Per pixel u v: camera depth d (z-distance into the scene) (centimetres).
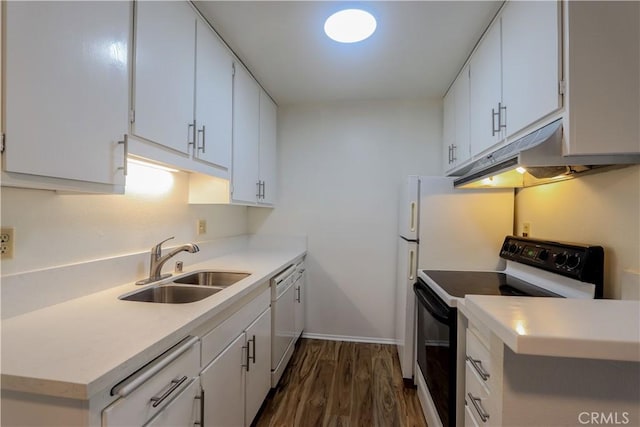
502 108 152
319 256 291
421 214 207
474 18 163
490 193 200
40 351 75
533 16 125
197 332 108
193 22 150
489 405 86
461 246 203
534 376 72
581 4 104
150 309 108
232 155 195
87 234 127
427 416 171
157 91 122
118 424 71
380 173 284
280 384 210
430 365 169
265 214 297
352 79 238
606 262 125
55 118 82
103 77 97
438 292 159
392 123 282
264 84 246
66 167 85
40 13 78
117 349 76
